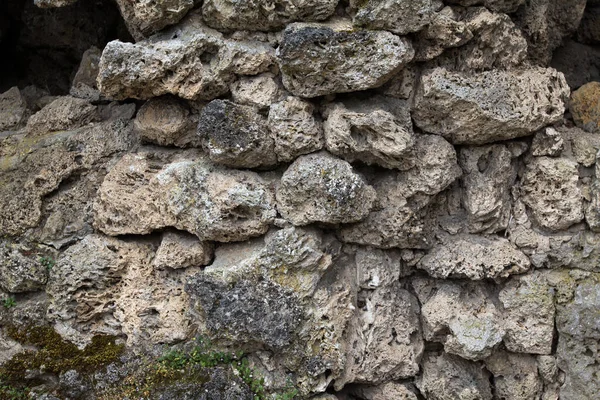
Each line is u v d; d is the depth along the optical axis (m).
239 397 3.27
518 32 3.47
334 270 3.47
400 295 3.56
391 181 3.45
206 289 3.28
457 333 3.39
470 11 3.39
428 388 3.57
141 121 3.55
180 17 3.37
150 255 3.55
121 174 3.53
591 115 3.63
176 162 3.47
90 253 3.51
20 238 3.58
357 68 3.19
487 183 3.47
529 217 3.55
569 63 4.37
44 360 3.42
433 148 3.37
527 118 3.34
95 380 3.36
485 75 3.36
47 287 3.54
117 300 3.51
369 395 3.59
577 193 3.41
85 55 4.08
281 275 3.32
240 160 3.35
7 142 3.77
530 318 3.47
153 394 3.27
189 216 3.38
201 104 3.47
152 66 3.28
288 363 3.34
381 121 3.21
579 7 4.06
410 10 3.13
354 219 3.29
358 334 3.46
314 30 3.13
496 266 3.43
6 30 4.60
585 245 3.43
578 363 3.44
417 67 3.42
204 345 3.39
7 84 4.74
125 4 3.48
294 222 3.32
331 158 3.29
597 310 3.36
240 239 3.40
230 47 3.31
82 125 3.81
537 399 3.56
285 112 3.28
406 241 3.45
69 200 3.62
